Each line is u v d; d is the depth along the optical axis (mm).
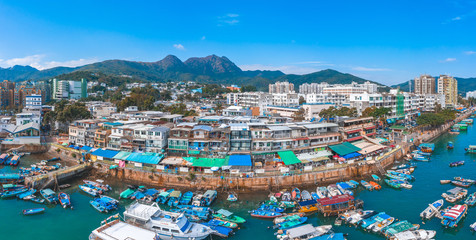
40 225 65750
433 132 166875
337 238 57844
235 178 83625
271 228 63438
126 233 56938
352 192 79750
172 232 56938
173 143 95438
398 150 117188
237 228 63375
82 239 60688
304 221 64750
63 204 73625
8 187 82312
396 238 58125
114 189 84812
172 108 195875
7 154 117812
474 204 73938
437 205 71812
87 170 96375
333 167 91188
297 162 88500
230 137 94875
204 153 93438
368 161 96188
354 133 115125
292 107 195375
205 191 81625
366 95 179125
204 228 59188
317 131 104938
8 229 63938
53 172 89812
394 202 76062
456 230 63250
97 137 110625
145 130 98312
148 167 89875
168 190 82250
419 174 98188
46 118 164625
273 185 84250
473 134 176000
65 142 125125
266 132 96312
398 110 193250
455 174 97875
